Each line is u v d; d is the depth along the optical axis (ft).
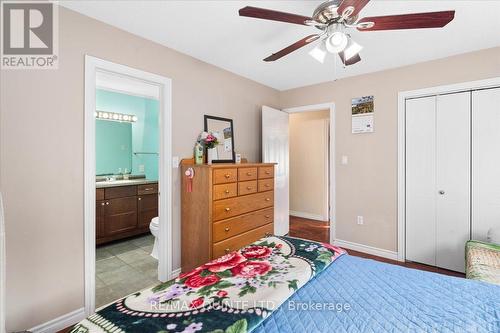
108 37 6.66
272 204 10.28
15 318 5.28
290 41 7.66
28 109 5.42
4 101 5.15
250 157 11.46
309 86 12.18
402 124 9.63
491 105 8.10
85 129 6.20
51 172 5.73
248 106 11.31
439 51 8.32
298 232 13.69
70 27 5.98
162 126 8.07
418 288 3.95
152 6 5.90
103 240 11.00
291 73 10.54
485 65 8.10
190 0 5.70
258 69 10.12
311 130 16.96
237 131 10.76
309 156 17.04
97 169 12.90
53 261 5.78
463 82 8.43
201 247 7.94
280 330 3.01
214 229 7.77
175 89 8.31
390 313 3.33
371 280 4.21
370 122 10.34
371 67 9.77
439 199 9.05
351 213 10.93
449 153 8.83
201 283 3.90
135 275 8.52
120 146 13.70
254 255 5.01
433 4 5.76
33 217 5.50
